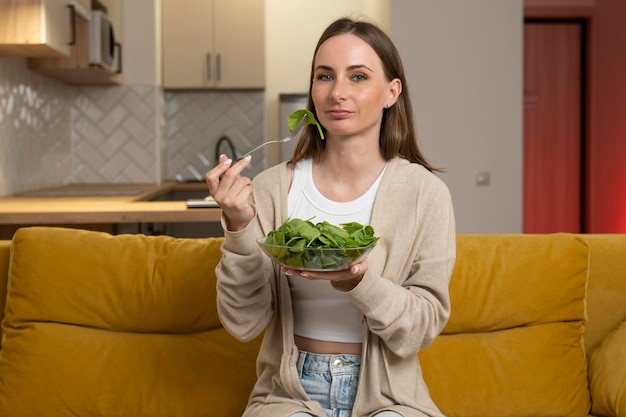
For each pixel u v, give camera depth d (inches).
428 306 63.4
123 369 79.0
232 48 243.8
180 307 80.4
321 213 68.3
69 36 156.9
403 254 66.5
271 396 67.3
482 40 197.8
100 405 78.2
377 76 65.9
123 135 229.6
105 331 81.5
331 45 65.6
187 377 79.0
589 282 87.6
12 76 172.9
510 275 82.5
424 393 67.7
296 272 56.9
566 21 294.0
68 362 79.0
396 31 197.0
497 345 81.9
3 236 129.3
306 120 65.8
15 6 135.3
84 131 229.6
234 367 79.7
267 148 257.1
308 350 67.0
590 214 292.4
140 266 81.6
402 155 72.0
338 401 65.4
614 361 81.0
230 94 255.0
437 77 197.6
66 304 80.7
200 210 128.6
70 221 125.5
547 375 81.1
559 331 82.5
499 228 199.8
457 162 198.8
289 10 259.0
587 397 82.6
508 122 198.8
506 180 199.5
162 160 242.4
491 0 197.3
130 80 228.7
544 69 295.1
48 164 203.6
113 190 189.8
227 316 66.5
